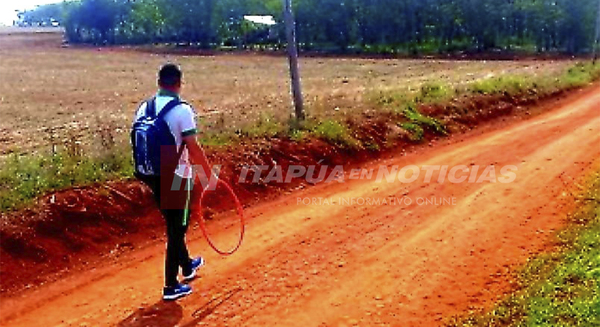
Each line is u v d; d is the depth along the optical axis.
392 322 5.63
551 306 5.86
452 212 8.88
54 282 6.48
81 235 7.43
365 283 6.44
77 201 7.84
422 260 7.07
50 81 41.50
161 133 5.59
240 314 5.72
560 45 57.41
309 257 7.12
